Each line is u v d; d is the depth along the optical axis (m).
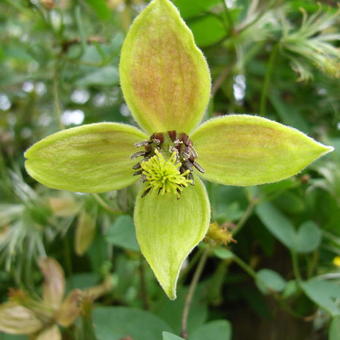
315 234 0.08
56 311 0.07
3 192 0.10
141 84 0.06
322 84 0.10
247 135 0.06
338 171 0.09
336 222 0.09
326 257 0.09
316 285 0.08
